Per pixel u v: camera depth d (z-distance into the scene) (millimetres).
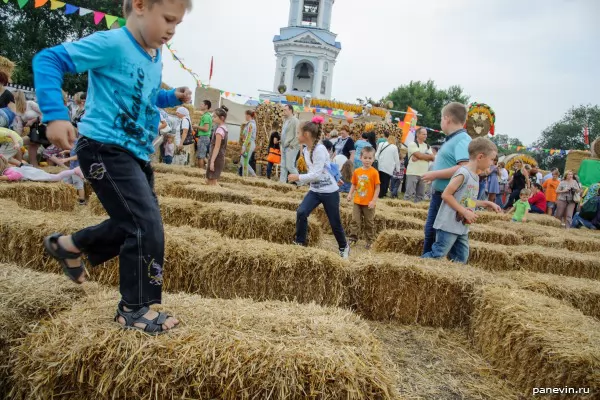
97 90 1886
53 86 1690
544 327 2697
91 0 25125
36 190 5473
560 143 53625
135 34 1927
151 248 1935
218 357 1890
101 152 1867
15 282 2449
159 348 1896
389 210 7977
